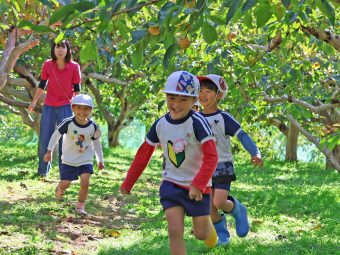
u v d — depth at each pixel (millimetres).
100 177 13266
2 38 8359
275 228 8359
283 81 11625
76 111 8430
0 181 10445
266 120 16172
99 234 7695
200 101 6996
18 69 14984
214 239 6422
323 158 33750
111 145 30562
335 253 7008
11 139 38219
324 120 16562
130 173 6168
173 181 6059
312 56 11727
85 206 9062
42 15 8234
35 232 7387
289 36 7398
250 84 11297
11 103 15305
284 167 23344
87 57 5883
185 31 5562
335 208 10219
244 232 7227
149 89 15398
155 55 7395
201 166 5957
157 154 27391
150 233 7691
